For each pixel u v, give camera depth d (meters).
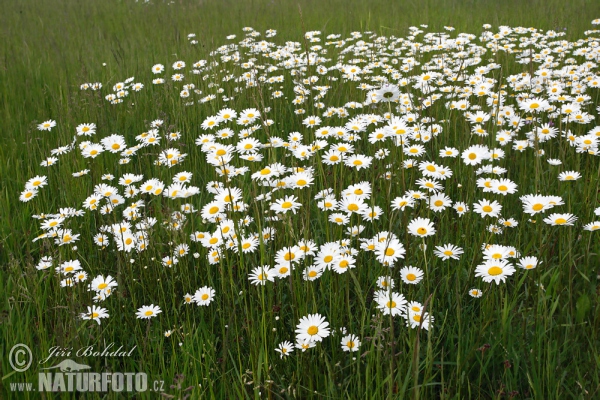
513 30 3.04
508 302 1.30
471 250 1.41
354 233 1.36
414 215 1.47
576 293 1.29
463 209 1.43
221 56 2.78
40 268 1.40
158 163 1.70
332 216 1.35
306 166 1.58
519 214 1.53
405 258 1.30
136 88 2.30
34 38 3.88
